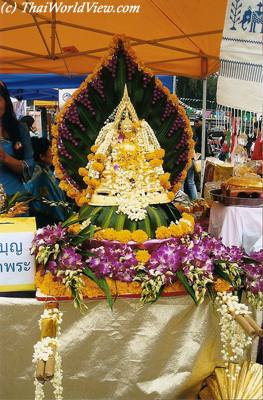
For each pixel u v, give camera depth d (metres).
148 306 1.81
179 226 1.94
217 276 1.82
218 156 7.50
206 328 1.85
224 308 1.73
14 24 3.45
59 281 1.77
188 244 1.89
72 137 2.07
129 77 2.05
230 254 1.90
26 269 1.88
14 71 4.53
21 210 2.39
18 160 3.13
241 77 1.95
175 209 2.13
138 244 1.86
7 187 3.07
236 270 1.84
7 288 1.88
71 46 3.98
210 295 1.79
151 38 3.80
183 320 1.84
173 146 2.18
